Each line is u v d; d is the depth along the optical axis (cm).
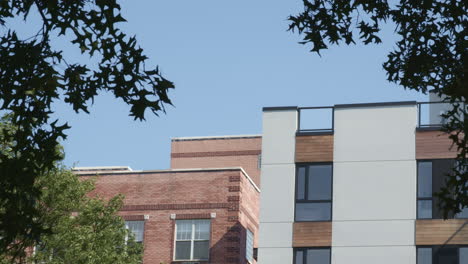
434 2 1766
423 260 4125
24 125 1507
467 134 1669
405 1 1783
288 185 4372
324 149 4375
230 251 5072
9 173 1498
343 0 1791
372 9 1791
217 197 5178
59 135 1523
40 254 3669
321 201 4309
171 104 1488
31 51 1461
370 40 1808
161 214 5194
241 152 7175
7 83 1470
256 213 5475
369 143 4331
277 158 4425
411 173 4241
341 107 4412
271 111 4497
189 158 7238
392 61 1808
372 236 4203
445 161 4206
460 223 4109
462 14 1742
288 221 4322
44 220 3669
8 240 1508
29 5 1472
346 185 4300
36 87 1448
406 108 4325
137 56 1490
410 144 4275
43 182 3688
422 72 1777
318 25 1802
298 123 4456
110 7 1480
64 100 1490
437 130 4250
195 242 5125
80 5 1484
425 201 4191
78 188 3781
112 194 5259
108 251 3788
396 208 4212
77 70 1483
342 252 4212
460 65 1745
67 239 3675
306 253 4259
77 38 1482
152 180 5259
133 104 1483
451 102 1694
